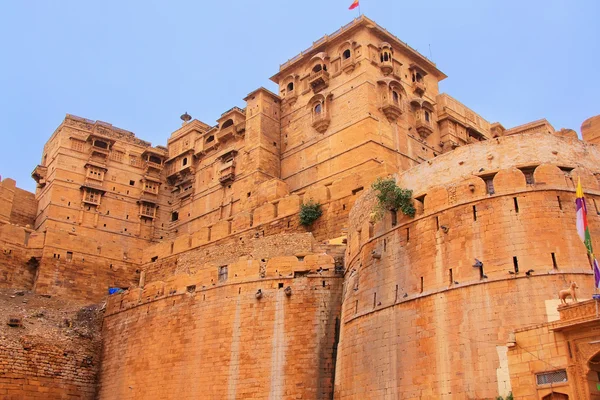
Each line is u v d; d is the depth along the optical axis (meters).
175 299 44.28
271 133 72.50
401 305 29.98
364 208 36.22
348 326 33.56
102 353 48.19
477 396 25.28
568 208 28.06
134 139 87.06
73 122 82.50
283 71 75.75
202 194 80.25
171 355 42.16
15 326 46.97
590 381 20.70
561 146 30.23
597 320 20.56
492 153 30.64
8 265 59.81
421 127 68.56
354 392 31.14
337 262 39.59
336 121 66.69
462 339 26.77
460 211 29.67
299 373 36.19
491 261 27.72
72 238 62.81
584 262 26.64
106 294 62.62
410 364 28.34
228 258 55.31
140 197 83.56
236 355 38.47
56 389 44.25
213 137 82.00
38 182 82.31
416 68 71.94
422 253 30.30
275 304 38.84
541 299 25.88
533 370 22.27
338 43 70.75
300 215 51.88
